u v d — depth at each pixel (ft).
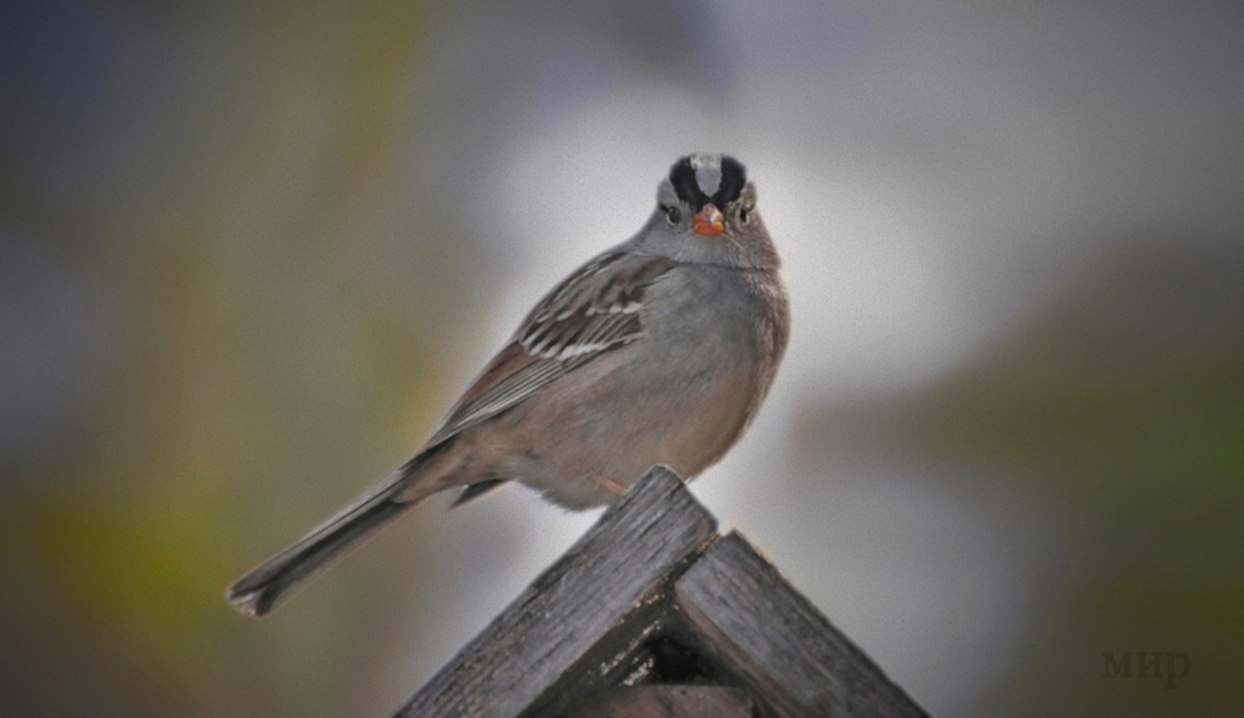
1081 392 39.47
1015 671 34.86
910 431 39.22
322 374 41.09
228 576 38.81
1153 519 36.78
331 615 37.70
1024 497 37.81
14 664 37.29
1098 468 37.68
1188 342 40.34
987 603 35.99
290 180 43.68
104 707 37.14
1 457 39.60
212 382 41.04
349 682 37.50
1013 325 41.50
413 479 26.09
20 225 42.65
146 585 38.52
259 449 40.37
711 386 26.00
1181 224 43.98
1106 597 35.91
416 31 45.06
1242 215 43.88
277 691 37.37
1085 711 34.45
